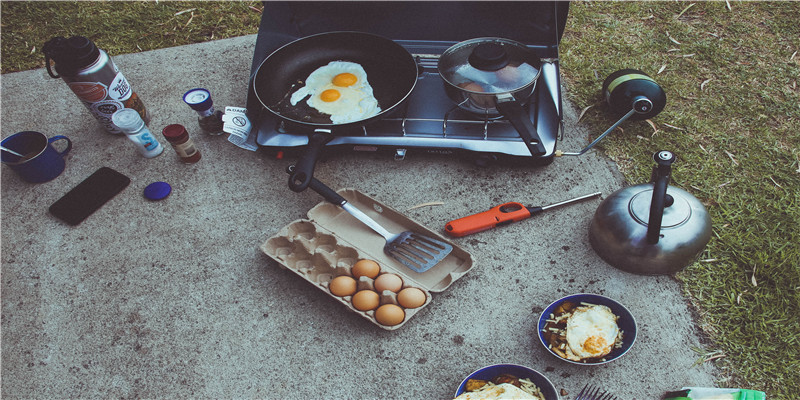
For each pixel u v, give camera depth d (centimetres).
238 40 298
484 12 233
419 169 224
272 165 229
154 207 218
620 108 228
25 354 179
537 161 211
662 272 177
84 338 182
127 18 318
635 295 181
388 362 170
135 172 230
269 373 170
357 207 204
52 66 288
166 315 185
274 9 242
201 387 168
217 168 230
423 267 178
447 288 181
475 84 193
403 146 213
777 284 184
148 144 229
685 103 250
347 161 229
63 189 227
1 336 183
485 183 217
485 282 187
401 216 194
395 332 176
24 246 208
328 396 164
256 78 221
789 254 193
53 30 312
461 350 171
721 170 222
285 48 235
